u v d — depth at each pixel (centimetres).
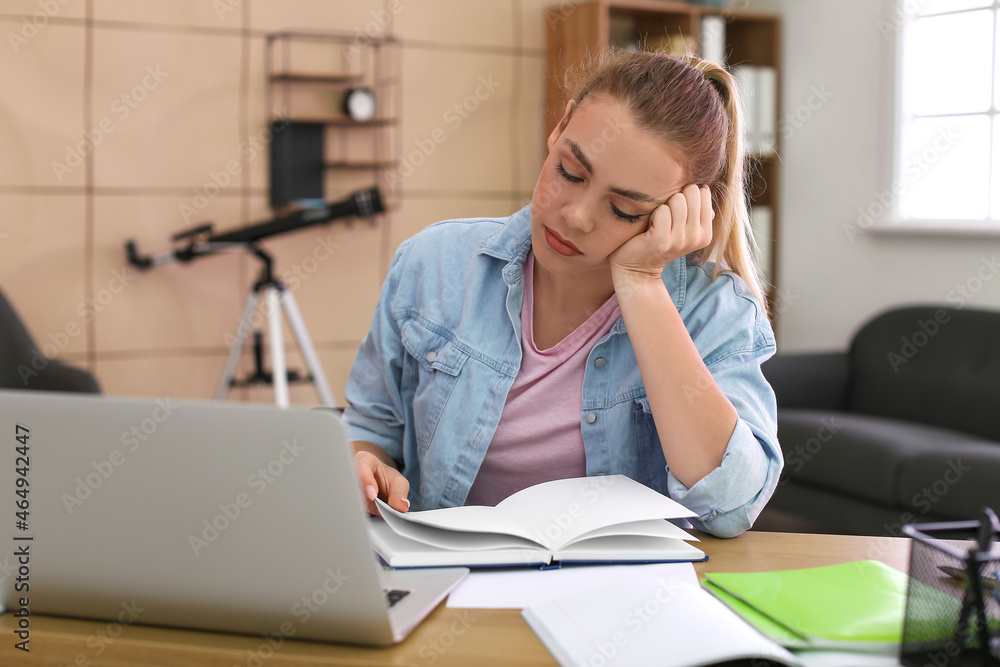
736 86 112
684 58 109
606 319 117
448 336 122
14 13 306
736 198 114
